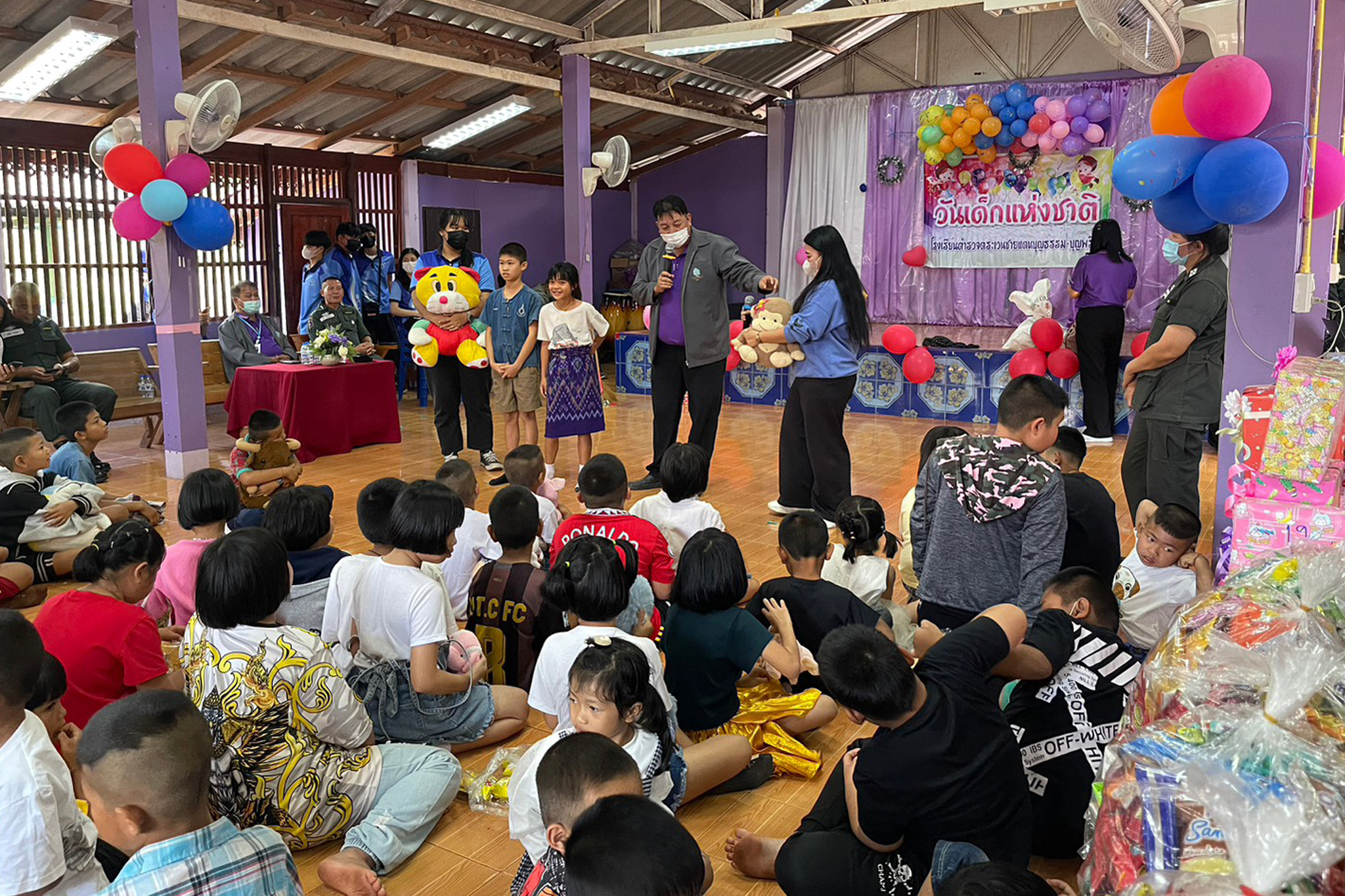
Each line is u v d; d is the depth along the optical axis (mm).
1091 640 2324
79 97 8180
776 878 2266
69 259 8523
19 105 7988
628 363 10367
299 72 8695
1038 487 2627
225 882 1566
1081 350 7852
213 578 2305
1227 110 3104
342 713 2432
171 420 6457
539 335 6281
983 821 1985
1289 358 3031
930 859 2037
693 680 2809
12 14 6766
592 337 6348
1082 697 2287
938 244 11141
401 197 11312
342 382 7254
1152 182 3379
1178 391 4035
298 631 2422
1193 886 1197
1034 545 2625
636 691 2096
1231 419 3115
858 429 8398
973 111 10234
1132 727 1789
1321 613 1723
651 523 3514
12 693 1667
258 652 2332
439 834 2576
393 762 2570
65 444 4773
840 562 3404
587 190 9273
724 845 2506
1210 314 3906
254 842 1619
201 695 2336
